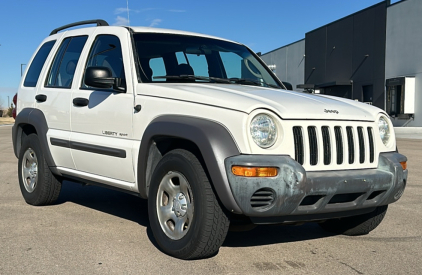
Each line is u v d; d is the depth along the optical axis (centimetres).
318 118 391
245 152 358
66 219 527
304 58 4009
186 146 404
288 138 372
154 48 490
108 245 434
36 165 586
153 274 362
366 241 467
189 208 387
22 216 538
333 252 429
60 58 580
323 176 373
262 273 369
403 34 2903
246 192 353
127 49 481
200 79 485
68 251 416
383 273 376
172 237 400
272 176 355
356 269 384
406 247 447
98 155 482
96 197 654
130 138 447
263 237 476
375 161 422
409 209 611
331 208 385
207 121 378
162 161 409
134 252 415
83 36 557
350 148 409
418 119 2827
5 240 446
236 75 534
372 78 3178
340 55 3519
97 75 450
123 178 461
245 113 363
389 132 443
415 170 970
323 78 3738
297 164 363
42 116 571
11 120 5334
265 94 418
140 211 575
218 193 360
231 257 407
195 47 524
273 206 359
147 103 432
